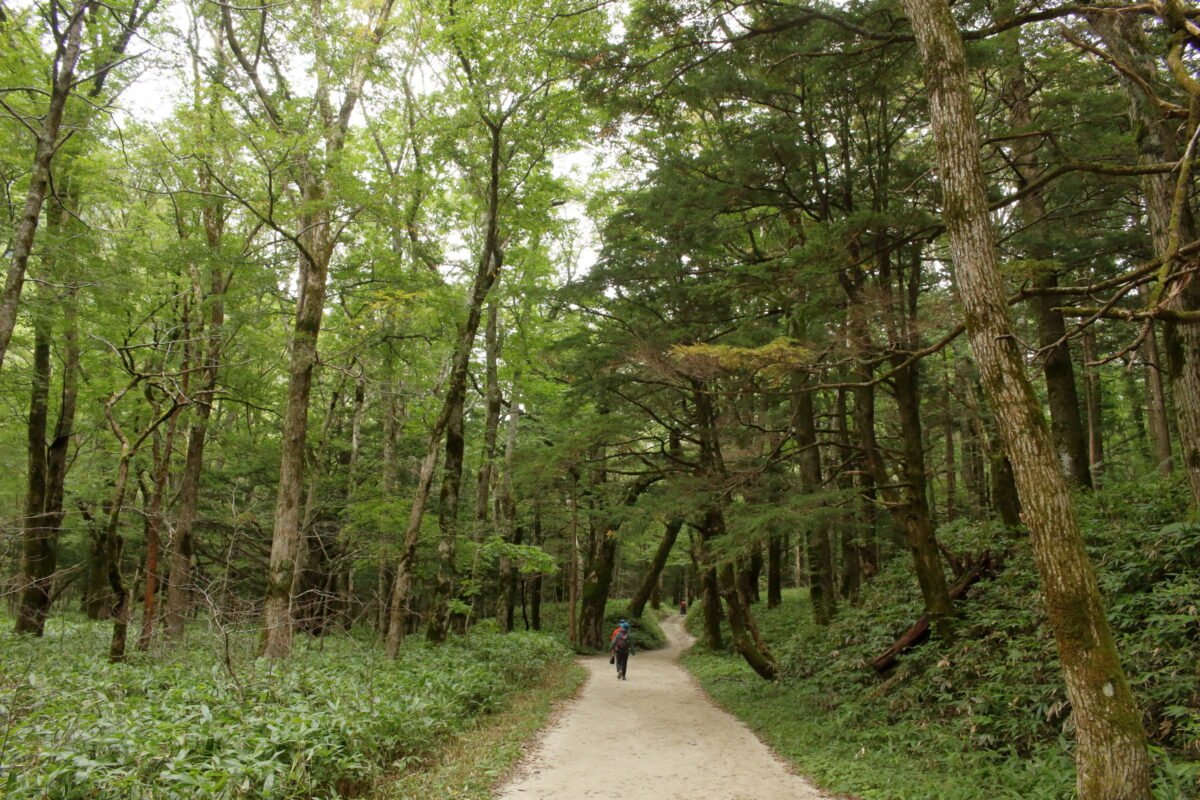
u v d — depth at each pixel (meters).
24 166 10.88
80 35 7.80
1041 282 8.31
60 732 5.17
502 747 8.20
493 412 20.11
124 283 11.64
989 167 11.76
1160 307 4.34
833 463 19.20
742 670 16.22
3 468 16.09
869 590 13.90
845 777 6.95
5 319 6.97
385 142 17.88
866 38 8.45
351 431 23.52
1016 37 9.88
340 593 12.24
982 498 20.84
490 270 15.10
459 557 17.25
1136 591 7.70
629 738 9.39
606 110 10.48
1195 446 7.61
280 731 5.95
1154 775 5.29
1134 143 8.84
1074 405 12.60
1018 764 6.29
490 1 11.57
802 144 10.72
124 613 9.40
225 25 12.71
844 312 9.69
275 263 13.28
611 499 19.77
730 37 8.87
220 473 20.05
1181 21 5.32
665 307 14.92
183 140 11.67
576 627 24.84
